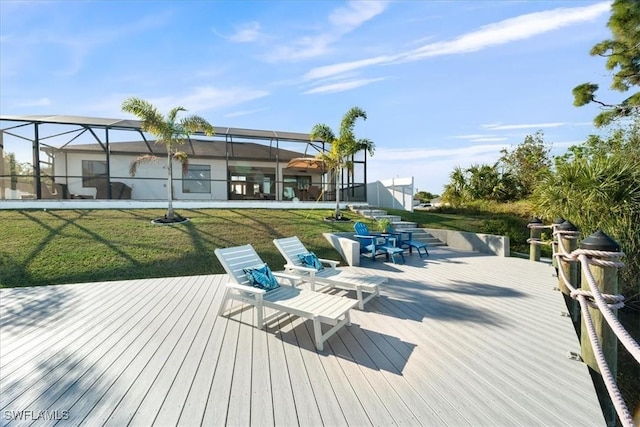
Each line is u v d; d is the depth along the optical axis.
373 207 15.70
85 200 12.11
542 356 3.03
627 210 6.25
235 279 4.29
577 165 7.37
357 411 2.22
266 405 2.29
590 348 2.78
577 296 2.74
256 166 18.50
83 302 4.82
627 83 8.89
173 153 12.64
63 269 6.74
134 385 2.55
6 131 11.85
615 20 7.93
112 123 12.87
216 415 2.18
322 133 12.20
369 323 3.91
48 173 13.74
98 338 3.49
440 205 18.42
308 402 2.33
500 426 2.06
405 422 2.10
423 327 3.77
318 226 11.26
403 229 12.03
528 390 2.47
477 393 2.43
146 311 4.41
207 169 17.36
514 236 11.36
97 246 7.96
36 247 7.66
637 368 4.39
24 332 3.65
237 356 3.07
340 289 5.56
